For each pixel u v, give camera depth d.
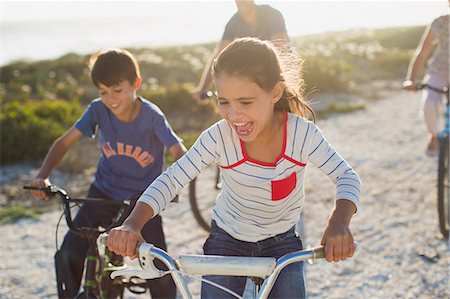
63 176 7.69
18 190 7.20
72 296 3.11
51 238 5.52
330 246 2.00
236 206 2.50
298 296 2.38
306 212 5.84
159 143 3.35
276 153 2.38
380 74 19.77
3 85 16.23
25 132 8.80
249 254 2.51
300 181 2.46
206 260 2.01
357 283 4.28
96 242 2.93
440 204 4.95
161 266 3.32
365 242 5.00
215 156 2.42
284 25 4.52
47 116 10.37
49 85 16.62
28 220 6.04
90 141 9.81
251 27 4.55
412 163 7.55
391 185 6.60
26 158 8.70
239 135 2.22
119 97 3.16
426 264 4.54
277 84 2.24
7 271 4.77
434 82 5.46
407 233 5.16
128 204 2.79
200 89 5.05
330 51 22.86
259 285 2.22
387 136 9.40
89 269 2.94
